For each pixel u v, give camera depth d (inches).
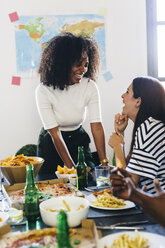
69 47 78.7
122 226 43.1
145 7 135.4
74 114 87.4
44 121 84.6
